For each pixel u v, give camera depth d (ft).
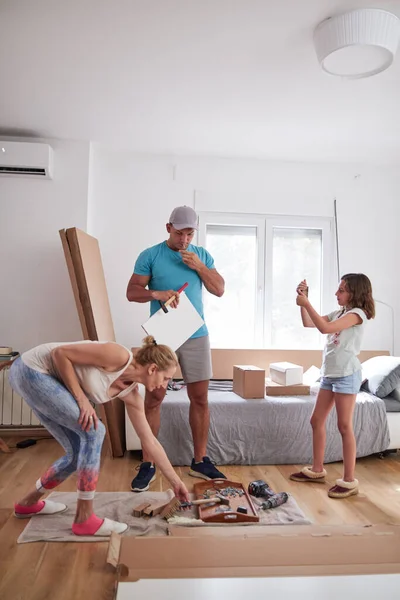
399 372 12.50
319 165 16.06
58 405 7.47
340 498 9.72
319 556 5.81
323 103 11.80
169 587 5.07
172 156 15.55
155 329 9.12
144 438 8.20
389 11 8.18
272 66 10.03
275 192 15.84
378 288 16.16
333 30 8.27
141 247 15.30
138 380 7.79
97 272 13.43
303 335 16.12
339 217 16.07
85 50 9.53
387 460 12.37
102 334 12.28
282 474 11.13
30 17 8.43
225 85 10.93
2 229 14.37
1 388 13.94
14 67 10.27
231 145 14.71
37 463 11.59
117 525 7.84
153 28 8.70
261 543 6.17
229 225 15.84
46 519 8.35
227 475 11.01
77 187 14.56
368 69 9.09
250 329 15.96
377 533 6.56
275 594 4.96
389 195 16.28
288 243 16.12
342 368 9.86
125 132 13.88
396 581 5.26
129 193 15.31
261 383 12.27
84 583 6.52
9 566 6.89
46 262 14.46
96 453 7.80
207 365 10.47
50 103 12.10
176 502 8.45
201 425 10.66
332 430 11.95
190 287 10.30
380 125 13.10
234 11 8.17
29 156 13.89
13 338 14.38
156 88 11.14
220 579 5.25
